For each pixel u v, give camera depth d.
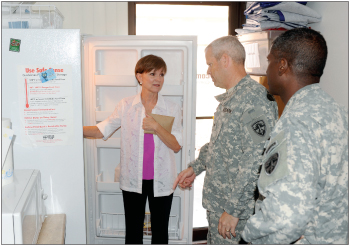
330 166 0.86
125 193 1.86
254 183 1.26
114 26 2.36
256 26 2.09
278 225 0.79
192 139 2.07
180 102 2.15
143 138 1.79
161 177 1.82
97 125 1.88
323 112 0.88
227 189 1.41
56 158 1.31
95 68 2.01
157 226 1.87
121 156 1.88
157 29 2.49
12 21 1.43
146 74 1.76
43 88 1.25
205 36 2.58
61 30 1.24
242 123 1.30
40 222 1.20
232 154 1.36
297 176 0.79
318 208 0.89
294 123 0.85
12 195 0.98
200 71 2.67
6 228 0.88
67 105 1.28
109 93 2.16
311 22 2.08
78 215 1.36
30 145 1.28
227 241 1.43
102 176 2.22
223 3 2.53
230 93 1.41
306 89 0.93
